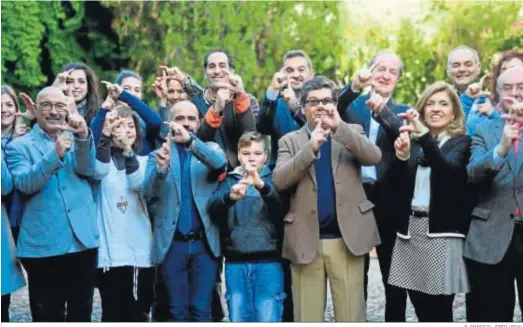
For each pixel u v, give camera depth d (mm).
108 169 6902
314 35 12836
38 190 6691
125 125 6984
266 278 6727
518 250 6504
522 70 6723
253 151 6816
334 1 12891
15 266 6742
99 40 13453
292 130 7148
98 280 7156
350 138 6523
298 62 7617
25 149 6820
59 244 6703
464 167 6570
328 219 6637
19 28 12836
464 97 7445
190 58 12852
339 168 6645
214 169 6789
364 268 7191
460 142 6637
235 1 12820
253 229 6730
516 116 6309
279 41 12844
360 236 6613
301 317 6672
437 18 12578
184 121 7070
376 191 7121
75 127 6652
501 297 6562
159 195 6844
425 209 6570
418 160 6602
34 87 13336
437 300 6691
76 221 6750
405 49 12734
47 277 6777
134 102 7309
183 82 7734
